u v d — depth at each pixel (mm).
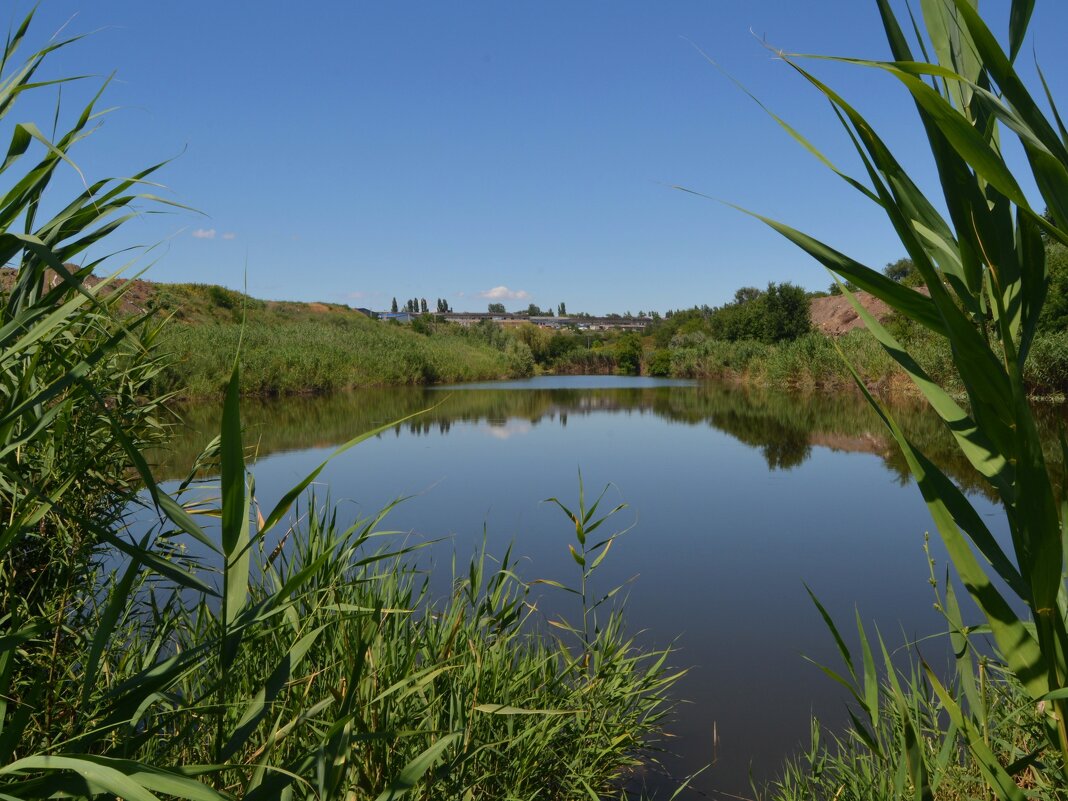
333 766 1155
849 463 7891
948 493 1023
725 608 3525
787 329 28297
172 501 978
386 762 1581
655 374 36469
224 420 918
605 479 7020
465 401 17531
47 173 1247
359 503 5715
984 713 1364
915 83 798
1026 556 938
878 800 1723
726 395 19562
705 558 4371
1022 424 849
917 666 2629
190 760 1498
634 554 4457
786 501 6016
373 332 31984
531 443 9820
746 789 2104
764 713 2529
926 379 1048
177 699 1098
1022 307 979
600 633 2578
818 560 4328
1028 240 969
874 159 1009
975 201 974
